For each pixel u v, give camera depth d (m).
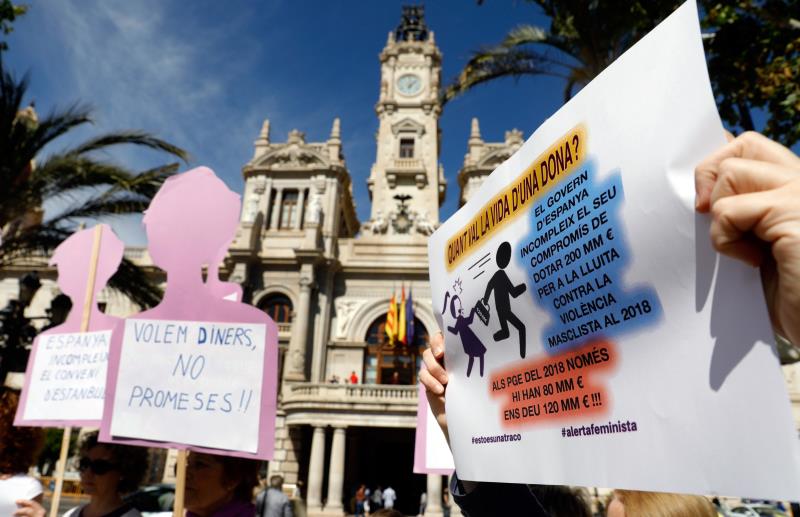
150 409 4.16
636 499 2.21
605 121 1.43
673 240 1.19
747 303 1.00
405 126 37.75
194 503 3.60
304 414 25.36
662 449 1.17
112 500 3.71
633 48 1.37
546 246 1.64
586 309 1.46
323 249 32.47
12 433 4.13
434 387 2.25
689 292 1.14
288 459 26.39
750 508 14.56
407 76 39.84
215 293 4.54
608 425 1.35
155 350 4.38
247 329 4.27
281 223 34.09
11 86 11.80
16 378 27.14
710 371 1.07
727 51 8.41
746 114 8.77
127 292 14.36
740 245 0.93
